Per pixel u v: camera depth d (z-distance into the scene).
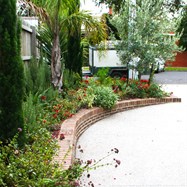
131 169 4.57
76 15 8.42
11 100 3.86
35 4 7.80
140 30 10.75
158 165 4.74
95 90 8.57
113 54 15.88
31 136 4.35
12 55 3.86
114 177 4.26
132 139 6.18
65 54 10.49
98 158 5.00
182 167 4.67
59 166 3.45
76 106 7.40
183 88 14.80
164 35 10.80
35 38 8.63
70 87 9.12
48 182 2.76
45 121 5.42
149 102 10.23
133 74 12.16
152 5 10.84
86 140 6.08
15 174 2.82
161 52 10.81
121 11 11.35
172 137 6.35
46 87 7.77
